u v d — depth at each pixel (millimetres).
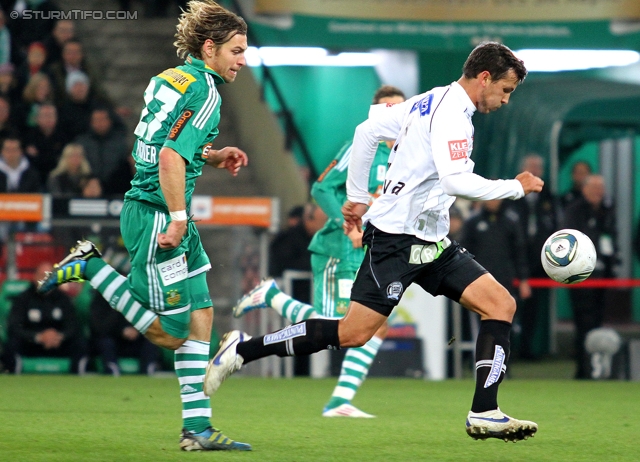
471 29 45312
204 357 16172
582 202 41188
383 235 16016
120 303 15766
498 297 16094
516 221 38031
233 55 15789
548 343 49250
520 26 45281
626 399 29094
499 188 15188
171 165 15039
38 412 22500
